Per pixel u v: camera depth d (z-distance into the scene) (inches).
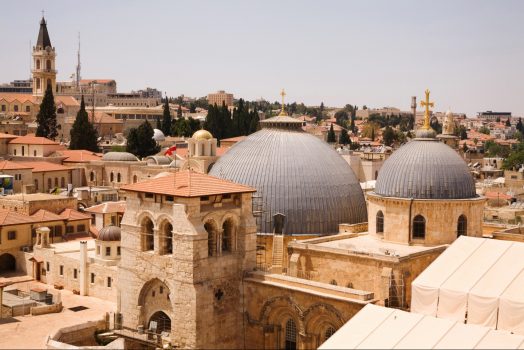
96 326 3088.1
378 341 2285.9
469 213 3253.0
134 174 7755.9
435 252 3129.9
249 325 2955.2
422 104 3491.6
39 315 3523.6
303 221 3538.4
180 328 2792.8
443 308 2645.2
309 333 2760.8
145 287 2957.7
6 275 4485.7
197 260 2760.8
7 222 4566.9
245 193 2972.4
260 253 3501.5
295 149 3730.3
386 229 3319.4
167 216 2839.6
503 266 2755.9
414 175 3257.9
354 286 3073.3
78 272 4045.3
